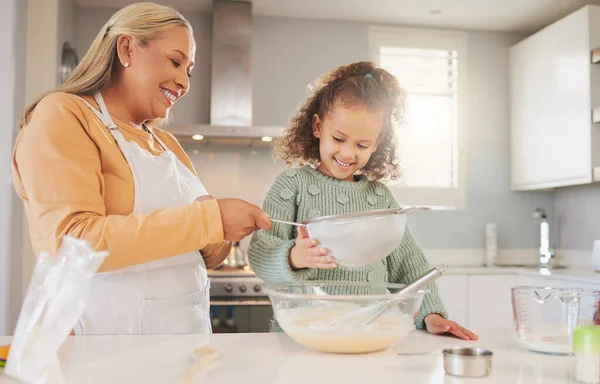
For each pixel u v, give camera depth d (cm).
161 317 121
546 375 74
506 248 405
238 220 103
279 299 89
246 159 379
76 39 366
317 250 93
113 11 372
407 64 401
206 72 379
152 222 101
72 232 104
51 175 108
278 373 74
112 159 121
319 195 128
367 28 398
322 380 71
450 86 407
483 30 411
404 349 91
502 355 87
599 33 327
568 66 342
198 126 336
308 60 390
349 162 123
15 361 68
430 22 397
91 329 118
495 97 411
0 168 243
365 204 130
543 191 411
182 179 135
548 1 359
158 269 122
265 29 387
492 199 407
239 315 308
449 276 348
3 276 241
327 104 124
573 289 87
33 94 295
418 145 401
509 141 410
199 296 129
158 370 76
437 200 400
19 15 267
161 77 129
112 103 133
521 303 91
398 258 129
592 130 324
